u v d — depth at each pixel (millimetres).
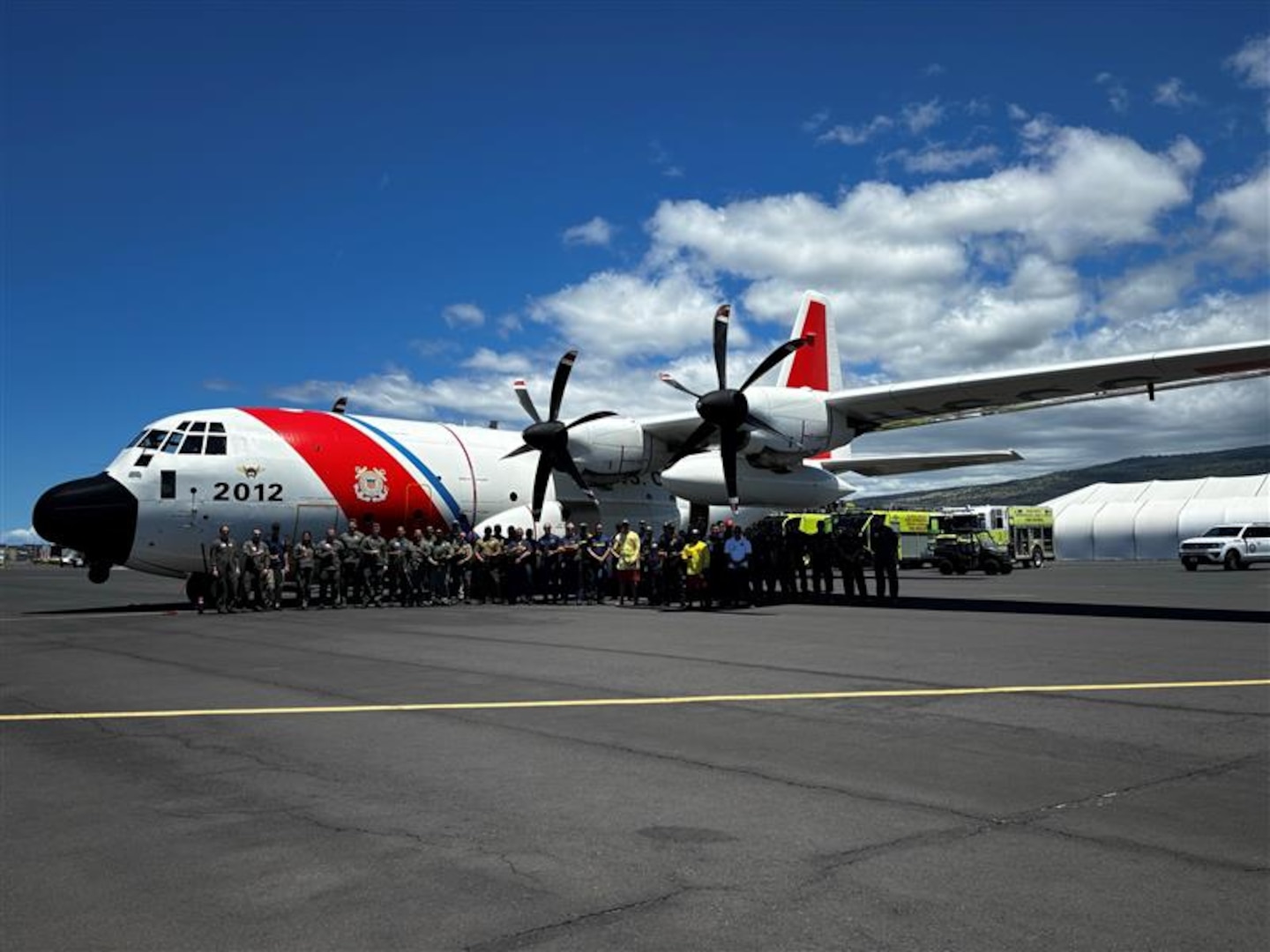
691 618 17062
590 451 21828
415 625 15938
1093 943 3471
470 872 4273
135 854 4531
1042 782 5719
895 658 11242
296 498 19766
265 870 4309
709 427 20531
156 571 19203
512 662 11133
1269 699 8430
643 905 3877
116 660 11562
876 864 4320
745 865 4332
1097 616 17250
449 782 5820
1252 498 62562
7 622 17078
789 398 19875
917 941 3514
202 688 9383
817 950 3443
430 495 21625
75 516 17547
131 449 18766
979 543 39125
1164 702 8312
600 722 7609
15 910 3871
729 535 19188
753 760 6324
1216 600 21984
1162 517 64438
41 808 5301
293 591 25516
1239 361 16109
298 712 8102
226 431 19219
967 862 4332
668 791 5594
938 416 21000
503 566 21172
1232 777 5797
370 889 4074
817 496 22422
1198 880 4094
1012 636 13789
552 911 3832
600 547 21344
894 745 6738
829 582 22141
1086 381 17703
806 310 24938
